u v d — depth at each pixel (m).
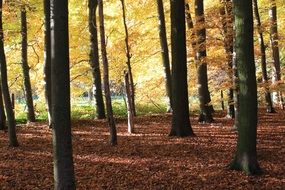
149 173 10.90
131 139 15.84
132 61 26.98
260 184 9.82
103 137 16.61
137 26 25.39
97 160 12.48
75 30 23.95
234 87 15.71
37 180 10.42
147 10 25.00
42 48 23.97
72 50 24.62
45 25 16.94
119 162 12.14
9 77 26.03
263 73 21.89
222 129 17.50
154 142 14.94
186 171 10.99
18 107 27.14
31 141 15.98
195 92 27.30
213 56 17.50
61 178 7.83
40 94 28.25
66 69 7.82
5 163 12.28
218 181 10.08
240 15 10.27
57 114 7.80
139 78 30.02
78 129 19.09
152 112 27.98
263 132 16.62
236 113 16.59
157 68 29.66
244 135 10.64
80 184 10.05
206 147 13.80
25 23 21.53
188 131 15.93
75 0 24.05
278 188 9.51
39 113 27.05
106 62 14.51
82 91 28.86
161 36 23.09
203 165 11.51
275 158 12.14
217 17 16.41
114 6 25.19
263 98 29.23
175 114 15.95
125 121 21.97
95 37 22.38
